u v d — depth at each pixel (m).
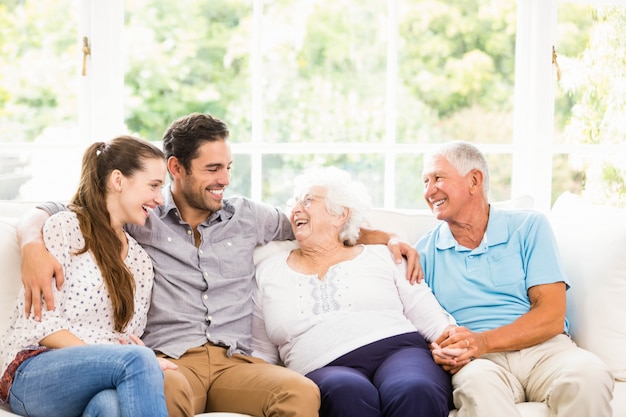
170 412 2.16
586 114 3.46
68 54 3.25
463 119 3.41
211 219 2.65
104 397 2.05
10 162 3.26
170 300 2.54
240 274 2.63
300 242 2.65
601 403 2.25
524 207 3.01
